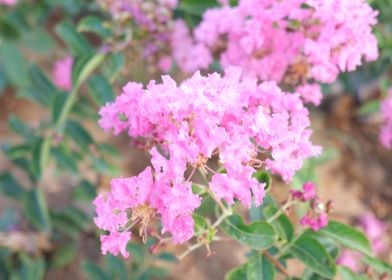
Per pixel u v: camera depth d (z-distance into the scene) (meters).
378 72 0.96
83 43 0.80
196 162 0.53
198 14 0.80
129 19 0.77
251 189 0.56
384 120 0.97
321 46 0.63
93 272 0.83
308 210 0.61
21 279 0.85
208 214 0.74
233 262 0.94
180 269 0.93
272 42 0.66
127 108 0.57
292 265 0.93
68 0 1.03
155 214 0.54
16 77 1.00
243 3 0.66
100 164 0.85
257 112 0.55
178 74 0.94
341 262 0.80
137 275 0.84
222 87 0.56
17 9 1.01
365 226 0.94
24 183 0.98
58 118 0.77
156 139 0.56
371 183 1.01
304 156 0.58
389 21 0.87
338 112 1.04
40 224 0.82
